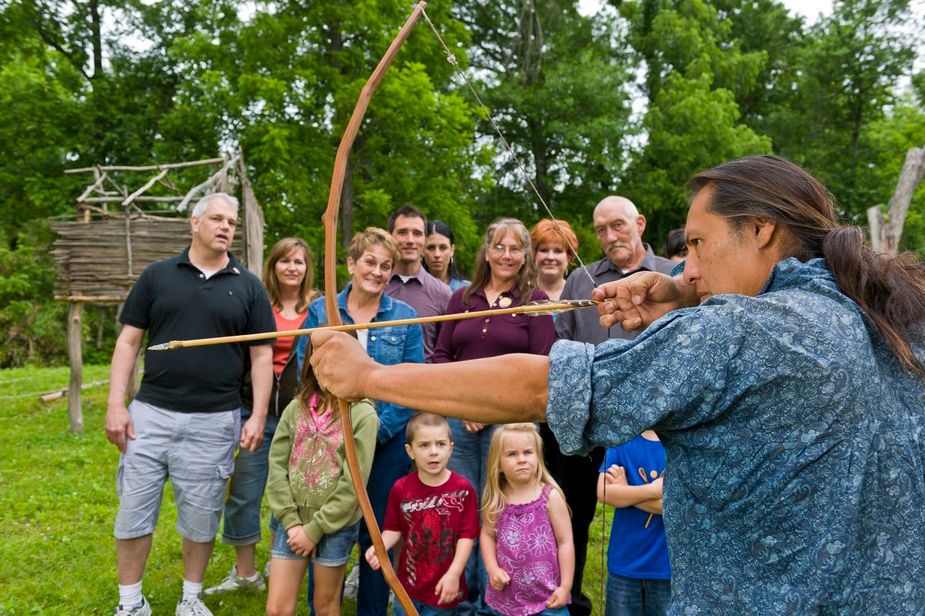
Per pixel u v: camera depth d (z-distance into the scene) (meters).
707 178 1.32
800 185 1.26
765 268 1.27
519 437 2.95
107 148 16.66
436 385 1.23
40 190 15.78
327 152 13.03
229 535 3.76
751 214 1.24
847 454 1.07
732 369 1.09
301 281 4.29
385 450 3.25
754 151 18.00
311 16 12.79
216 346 3.37
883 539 1.09
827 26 22.89
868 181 20.39
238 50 13.19
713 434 1.12
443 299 4.27
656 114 17.91
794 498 1.08
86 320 18.59
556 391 1.13
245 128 13.34
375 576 3.20
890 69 20.38
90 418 8.33
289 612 2.86
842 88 21.08
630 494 2.71
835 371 1.07
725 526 1.14
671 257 4.69
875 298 1.18
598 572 3.96
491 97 17.88
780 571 1.10
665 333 1.12
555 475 3.39
